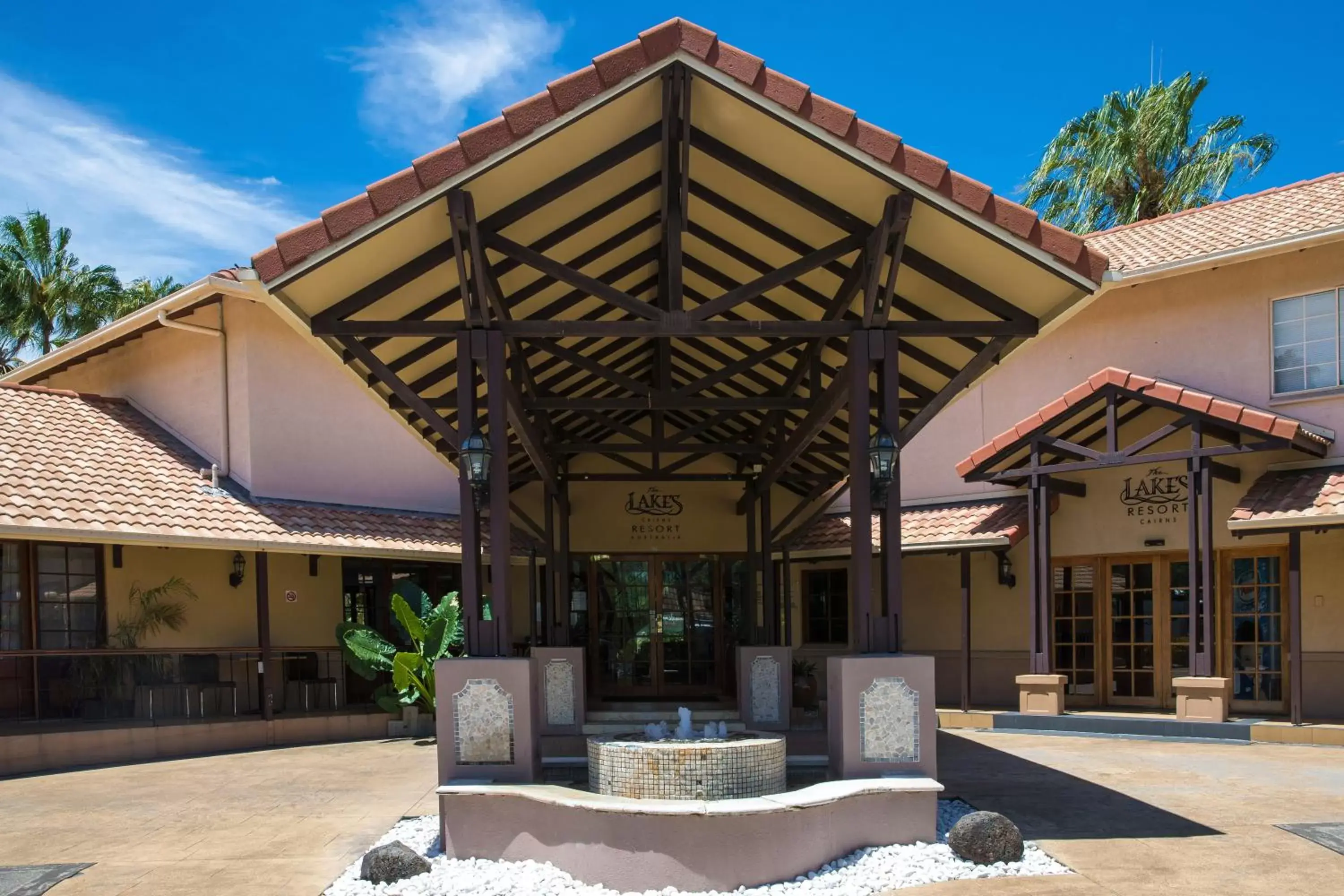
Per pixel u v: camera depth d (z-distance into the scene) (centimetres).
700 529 1717
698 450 1303
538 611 1842
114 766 1252
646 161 806
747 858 640
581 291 999
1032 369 1706
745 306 1043
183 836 846
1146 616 1573
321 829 866
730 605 1714
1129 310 1612
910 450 1838
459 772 740
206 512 1438
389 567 1795
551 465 1420
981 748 1297
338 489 1678
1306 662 1420
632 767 732
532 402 1048
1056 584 1670
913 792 725
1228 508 1484
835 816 691
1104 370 1428
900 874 661
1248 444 1311
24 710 1349
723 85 687
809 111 691
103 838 841
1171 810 879
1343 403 1396
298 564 1667
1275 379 1468
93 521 1277
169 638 1507
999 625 1725
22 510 1220
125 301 3303
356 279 745
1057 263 704
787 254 910
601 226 884
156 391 1702
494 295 810
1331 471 1368
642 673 1689
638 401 1027
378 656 1512
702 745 737
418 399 790
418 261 763
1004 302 805
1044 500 1486
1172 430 1375
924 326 791
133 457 1517
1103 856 723
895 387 785
